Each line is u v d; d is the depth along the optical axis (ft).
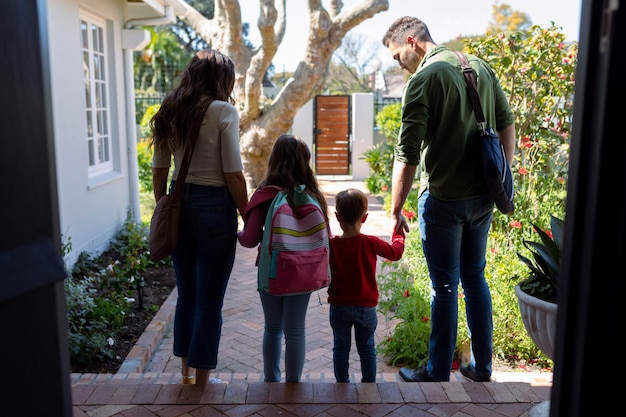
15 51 3.17
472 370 10.48
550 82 20.88
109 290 17.28
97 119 23.76
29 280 3.24
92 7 21.75
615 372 3.60
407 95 9.05
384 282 17.97
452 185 9.23
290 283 8.79
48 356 3.43
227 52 36.27
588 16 3.52
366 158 42.47
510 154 10.21
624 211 3.47
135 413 8.41
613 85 3.41
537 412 8.30
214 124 8.59
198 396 8.86
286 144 9.38
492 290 13.79
